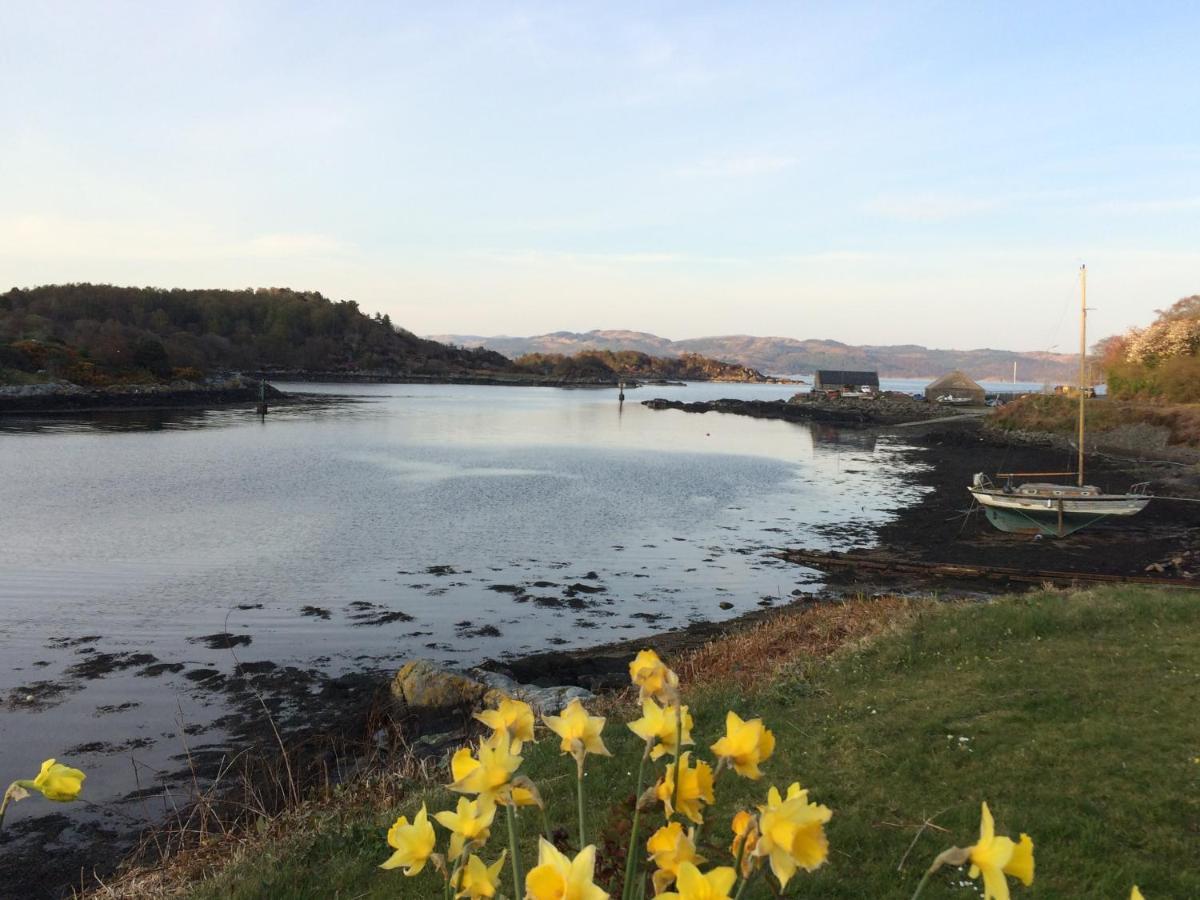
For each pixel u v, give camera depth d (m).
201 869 6.19
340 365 160.50
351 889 4.96
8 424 59.19
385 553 22.50
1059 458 45.41
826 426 76.56
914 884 4.41
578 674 12.84
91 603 17.38
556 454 49.03
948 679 8.11
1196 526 26.09
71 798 2.04
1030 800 5.37
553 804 5.77
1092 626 9.66
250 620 16.38
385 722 10.83
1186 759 5.82
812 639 12.01
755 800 5.59
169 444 49.22
